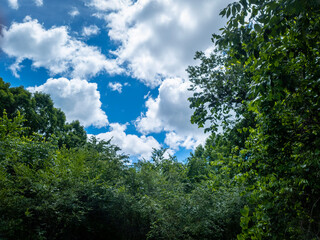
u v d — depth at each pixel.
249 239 3.41
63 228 6.73
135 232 8.66
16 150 7.22
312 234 2.68
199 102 7.77
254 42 3.08
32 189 6.66
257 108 3.33
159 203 9.41
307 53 2.64
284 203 2.91
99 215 8.42
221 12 2.86
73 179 7.81
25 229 6.01
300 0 2.20
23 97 18.80
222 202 8.96
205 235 8.27
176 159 14.64
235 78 7.84
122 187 9.07
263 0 2.88
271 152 3.40
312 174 2.80
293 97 2.97
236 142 7.76
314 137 2.90
